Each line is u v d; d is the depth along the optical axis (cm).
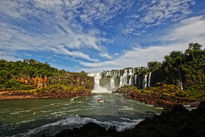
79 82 12650
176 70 6962
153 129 1570
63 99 6694
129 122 2933
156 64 11225
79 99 6838
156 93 6116
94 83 15112
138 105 5016
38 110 4088
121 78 14238
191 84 6138
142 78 10862
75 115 3534
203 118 1442
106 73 15875
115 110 4156
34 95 7269
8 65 10256
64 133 1616
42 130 2488
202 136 1127
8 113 3681
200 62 6431
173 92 5775
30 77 10275
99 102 5819
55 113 3728
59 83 10806
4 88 7756
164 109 4191
